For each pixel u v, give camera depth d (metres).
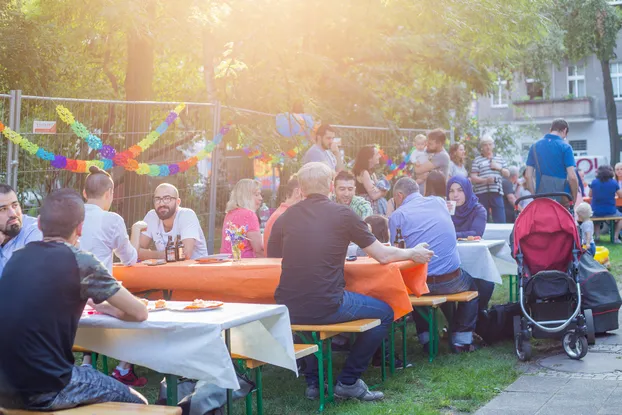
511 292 8.75
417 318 6.71
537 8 12.98
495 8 11.99
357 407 5.11
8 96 6.61
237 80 11.88
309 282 5.11
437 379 5.82
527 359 6.34
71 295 3.61
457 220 7.86
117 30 10.35
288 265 5.20
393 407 5.06
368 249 5.31
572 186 9.12
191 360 3.76
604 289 6.84
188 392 4.36
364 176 9.00
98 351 4.04
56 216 3.73
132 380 5.80
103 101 7.47
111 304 3.73
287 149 9.45
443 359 6.49
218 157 8.74
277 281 5.68
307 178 5.34
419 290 5.78
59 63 14.14
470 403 5.14
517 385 5.57
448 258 6.56
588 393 5.24
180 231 6.76
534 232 6.41
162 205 6.68
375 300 5.32
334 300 5.09
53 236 3.73
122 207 7.74
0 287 3.58
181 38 10.30
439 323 8.07
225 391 4.21
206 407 4.12
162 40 10.12
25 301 3.52
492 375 5.84
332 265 5.16
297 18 11.46
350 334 6.05
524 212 6.41
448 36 14.25
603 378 5.64
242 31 11.08
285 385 5.82
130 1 9.51
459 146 10.91
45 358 3.52
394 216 6.63
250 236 6.96
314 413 5.03
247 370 5.16
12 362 3.50
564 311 6.39
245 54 11.45
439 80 19.42
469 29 12.15
